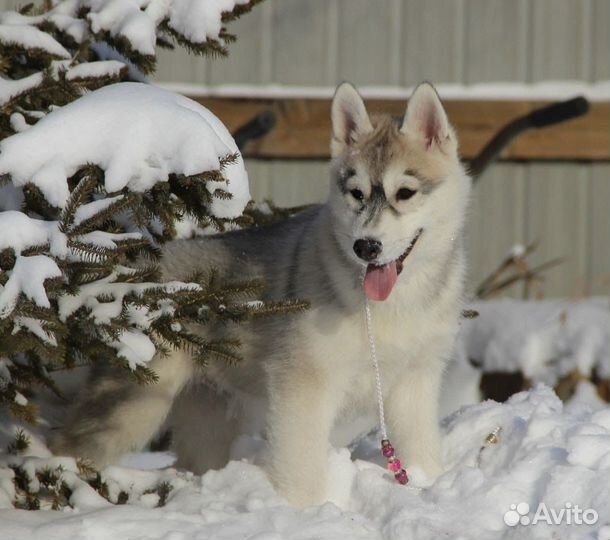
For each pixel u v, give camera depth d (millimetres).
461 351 11664
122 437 7445
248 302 6371
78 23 6930
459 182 7230
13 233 5285
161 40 7254
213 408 8047
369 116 7555
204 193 5816
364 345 6945
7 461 6699
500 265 14859
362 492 6566
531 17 14883
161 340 6797
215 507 6371
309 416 6879
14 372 6480
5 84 6371
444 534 5773
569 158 14641
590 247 14922
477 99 14180
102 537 5723
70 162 5488
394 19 14820
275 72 14797
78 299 5730
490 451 6879
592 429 6434
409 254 6922
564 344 11250
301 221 7645
